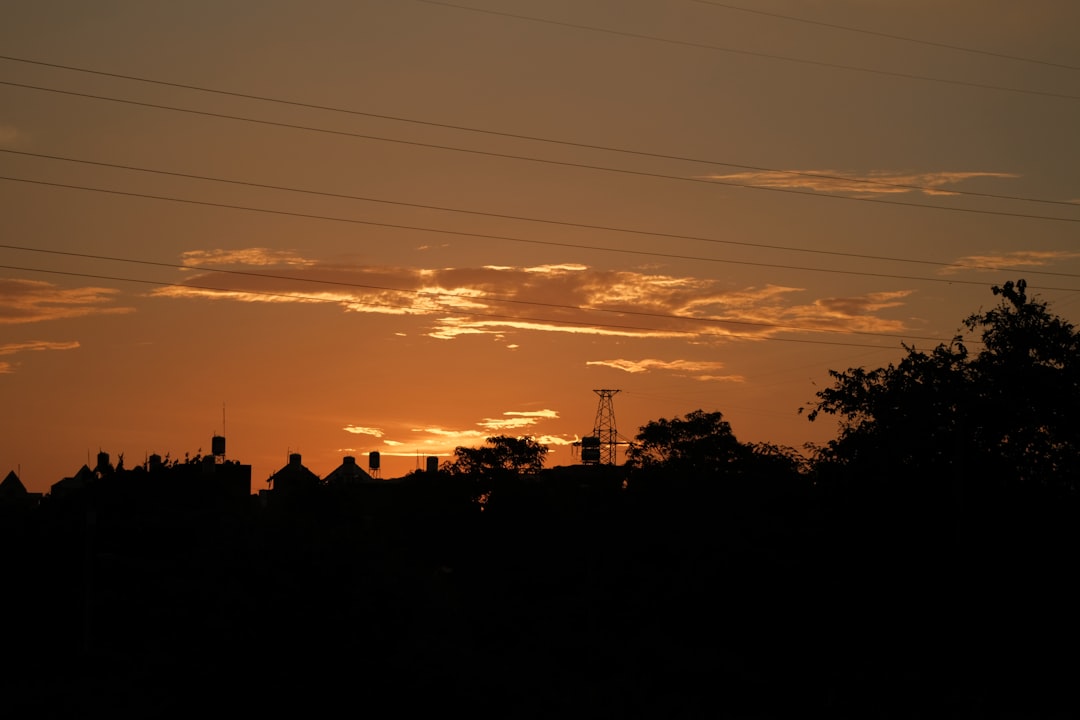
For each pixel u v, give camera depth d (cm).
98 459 10556
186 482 10662
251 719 5216
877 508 7694
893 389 8088
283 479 13812
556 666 7344
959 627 7056
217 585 5753
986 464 7500
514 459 14712
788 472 9306
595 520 11138
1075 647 6788
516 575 10956
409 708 5338
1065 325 7800
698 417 13112
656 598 8931
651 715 5594
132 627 7338
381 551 6253
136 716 5216
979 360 7912
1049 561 7088
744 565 8269
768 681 6581
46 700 5638
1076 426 7456
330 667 5350
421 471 14700
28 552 7719
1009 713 5700
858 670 6875
